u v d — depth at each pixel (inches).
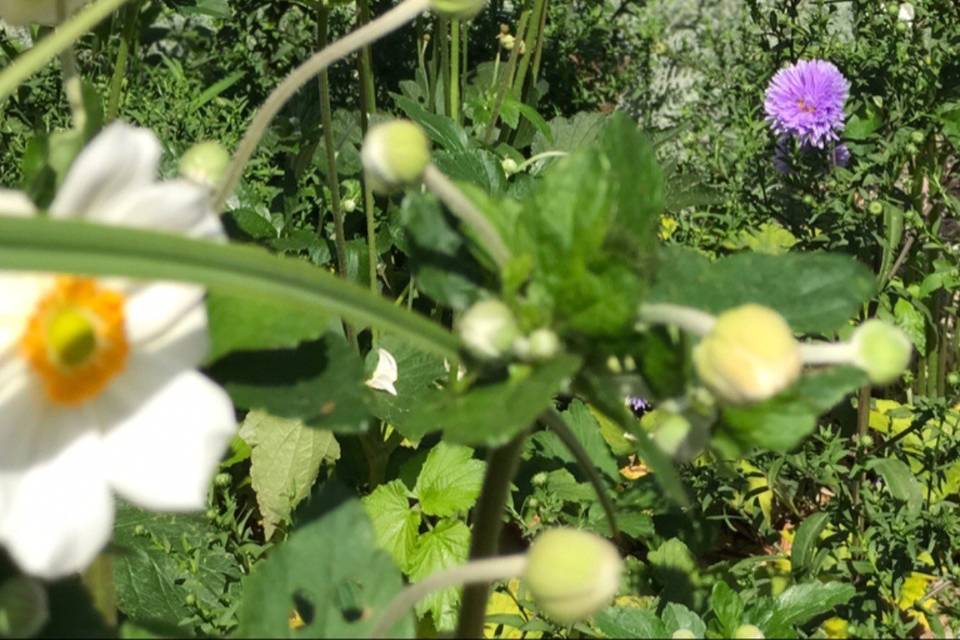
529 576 11.7
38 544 11.3
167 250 10.6
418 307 31.3
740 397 11.4
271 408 12.2
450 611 22.3
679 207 29.8
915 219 27.4
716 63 43.9
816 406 12.0
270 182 34.4
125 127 11.1
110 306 11.6
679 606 20.2
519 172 29.2
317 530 13.2
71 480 11.4
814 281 12.9
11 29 40.3
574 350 12.0
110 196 11.1
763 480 28.5
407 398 25.4
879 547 23.4
